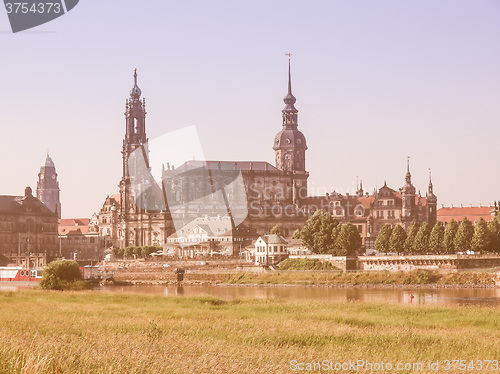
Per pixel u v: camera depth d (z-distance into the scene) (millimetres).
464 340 87062
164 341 70812
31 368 49719
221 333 86188
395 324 104875
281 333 87688
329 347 78625
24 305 128875
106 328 90062
